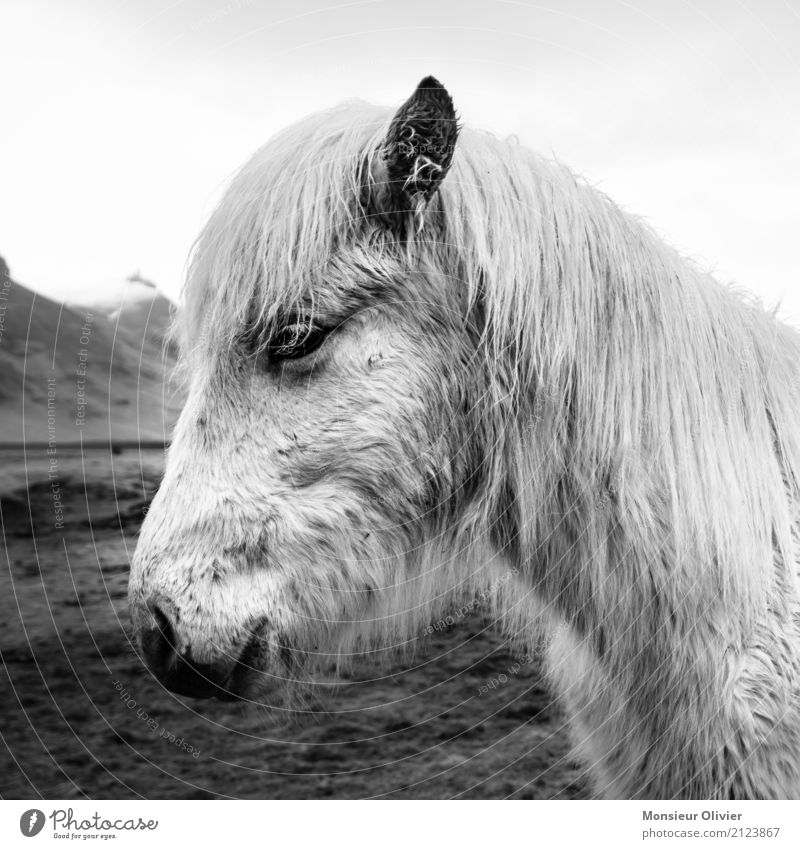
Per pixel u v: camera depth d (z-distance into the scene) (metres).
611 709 1.17
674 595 1.05
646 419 1.08
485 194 1.08
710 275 1.28
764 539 1.05
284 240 1.02
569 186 1.14
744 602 1.02
